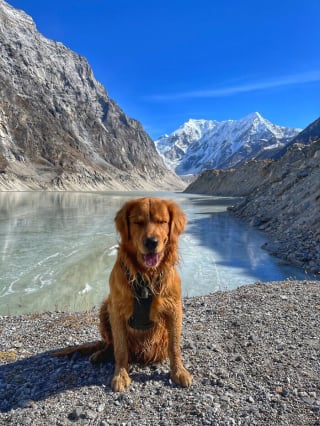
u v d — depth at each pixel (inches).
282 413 39.7
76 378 48.8
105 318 53.2
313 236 209.0
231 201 839.1
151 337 49.3
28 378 50.0
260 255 202.5
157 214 44.1
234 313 73.4
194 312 77.1
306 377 46.6
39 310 116.0
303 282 102.3
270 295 85.9
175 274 47.4
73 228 308.8
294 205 307.6
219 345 57.7
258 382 46.1
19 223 339.6
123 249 45.7
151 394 44.5
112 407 42.1
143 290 44.8
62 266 175.3
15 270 167.2
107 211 492.4
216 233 289.6
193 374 48.9
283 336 59.7
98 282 149.4
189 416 40.0
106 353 52.9
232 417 39.3
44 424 39.4
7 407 43.6
